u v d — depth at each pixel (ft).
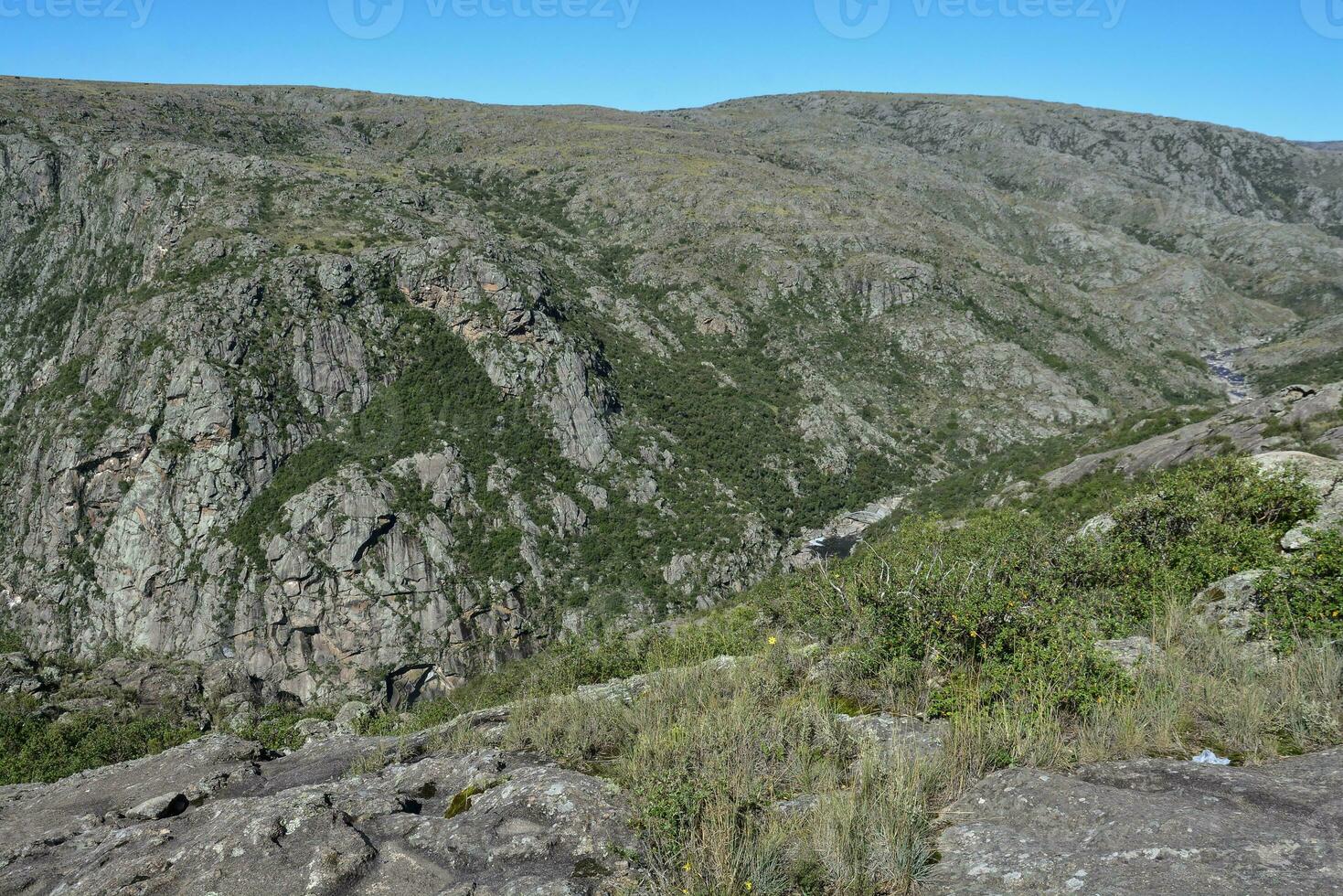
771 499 264.72
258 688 203.21
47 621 218.59
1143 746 19.15
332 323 258.16
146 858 18.65
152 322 248.52
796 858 15.85
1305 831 13.87
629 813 18.83
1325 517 34.86
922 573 32.19
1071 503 113.29
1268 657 23.95
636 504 249.14
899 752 19.92
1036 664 23.86
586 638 50.16
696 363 331.36
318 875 17.03
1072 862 14.26
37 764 80.53
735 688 28.35
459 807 20.86
